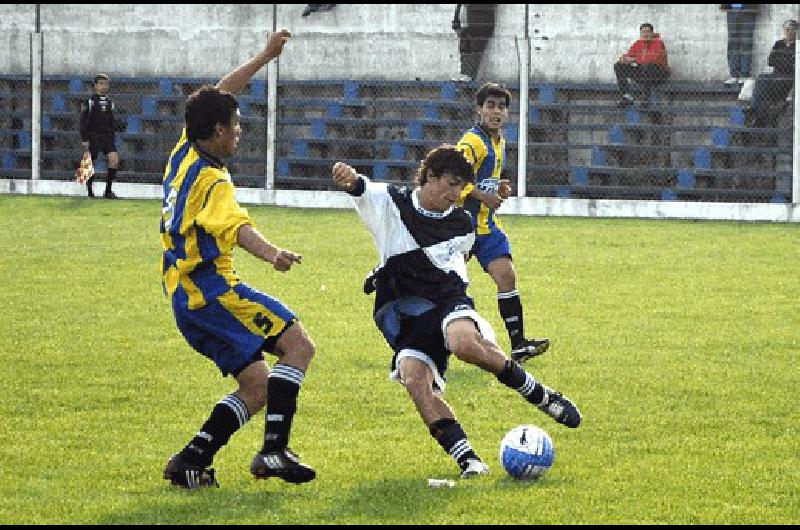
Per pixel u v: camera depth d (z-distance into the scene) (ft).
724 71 249.75
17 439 83.61
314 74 273.54
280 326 70.74
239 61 279.90
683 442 83.82
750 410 93.25
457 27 260.62
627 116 247.29
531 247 189.26
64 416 90.48
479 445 82.84
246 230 68.44
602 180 247.70
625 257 178.91
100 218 221.25
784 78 233.14
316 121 262.47
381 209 76.13
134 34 286.87
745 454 80.79
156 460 78.54
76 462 77.92
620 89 246.68
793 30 232.73
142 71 287.07
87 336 121.19
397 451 81.15
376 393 98.48
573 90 253.85
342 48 272.10
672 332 125.29
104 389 99.19
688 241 196.75
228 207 69.15
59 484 73.00
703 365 109.60
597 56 256.73
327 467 77.05
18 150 276.82
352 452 80.79
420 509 67.92
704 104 246.06
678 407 94.27
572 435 85.76
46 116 278.87
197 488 72.02
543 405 77.10
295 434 85.66
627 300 144.36
